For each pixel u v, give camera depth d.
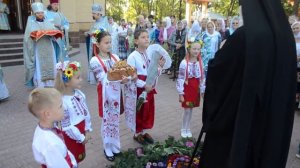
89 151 3.78
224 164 2.03
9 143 4.00
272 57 1.78
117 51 10.12
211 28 7.09
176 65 8.35
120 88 3.41
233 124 1.97
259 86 1.77
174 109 5.61
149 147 3.54
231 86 1.94
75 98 2.72
